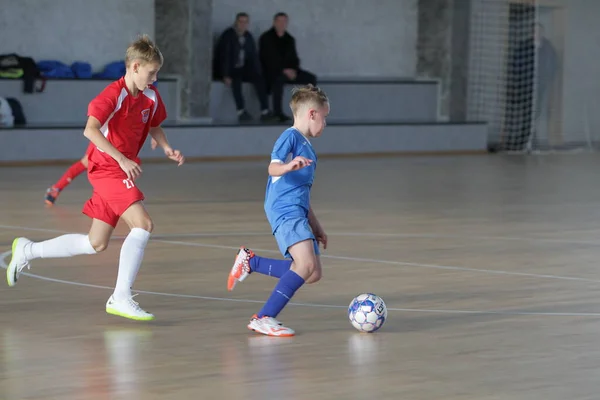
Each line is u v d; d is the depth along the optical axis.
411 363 5.77
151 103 6.84
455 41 24.94
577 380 5.46
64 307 7.21
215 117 22.48
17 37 20.47
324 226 11.88
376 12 24.98
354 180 17.27
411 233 11.44
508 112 25.02
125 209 6.70
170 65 21.88
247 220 12.23
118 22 21.50
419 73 25.62
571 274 9.01
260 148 21.42
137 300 7.52
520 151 24.72
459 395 5.14
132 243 6.70
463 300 7.75
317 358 5.86
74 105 20.33
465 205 14.16
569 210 13.83
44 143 19.08
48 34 20.80
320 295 7.84
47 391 5.12
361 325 6.50
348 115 23.88
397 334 6.53
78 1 21.03
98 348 6.04
